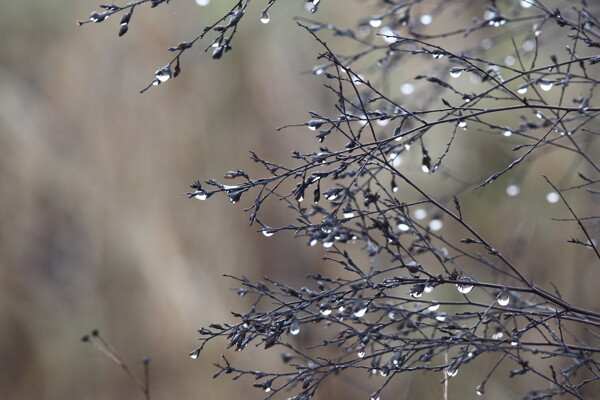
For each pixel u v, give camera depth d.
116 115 7.34
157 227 7.04
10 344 6.73
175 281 6.79
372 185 6.86
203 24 7.30
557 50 6.23
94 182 7.23
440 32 7.02
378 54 6.91
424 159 2.74
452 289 6.44
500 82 2.89
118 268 6.99
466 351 2.49
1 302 6.78
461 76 7.09
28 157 7.18
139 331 6.75
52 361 6.73
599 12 4.12
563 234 5.77
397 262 5.89
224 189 2.42
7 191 7.07
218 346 6.39
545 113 4.31
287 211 6.93
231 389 6.13
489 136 7.25
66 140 7.34
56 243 7.10
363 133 6.76
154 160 7.27
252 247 6.94
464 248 6.89
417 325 2.69
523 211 6.38
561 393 2.68
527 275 5.23
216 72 7.44
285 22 7.45
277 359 5.90
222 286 6.88
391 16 4.00
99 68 7.38
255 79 7.36
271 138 7.24
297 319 2.37
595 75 5.69
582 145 5.12
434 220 3.75
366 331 2.50
